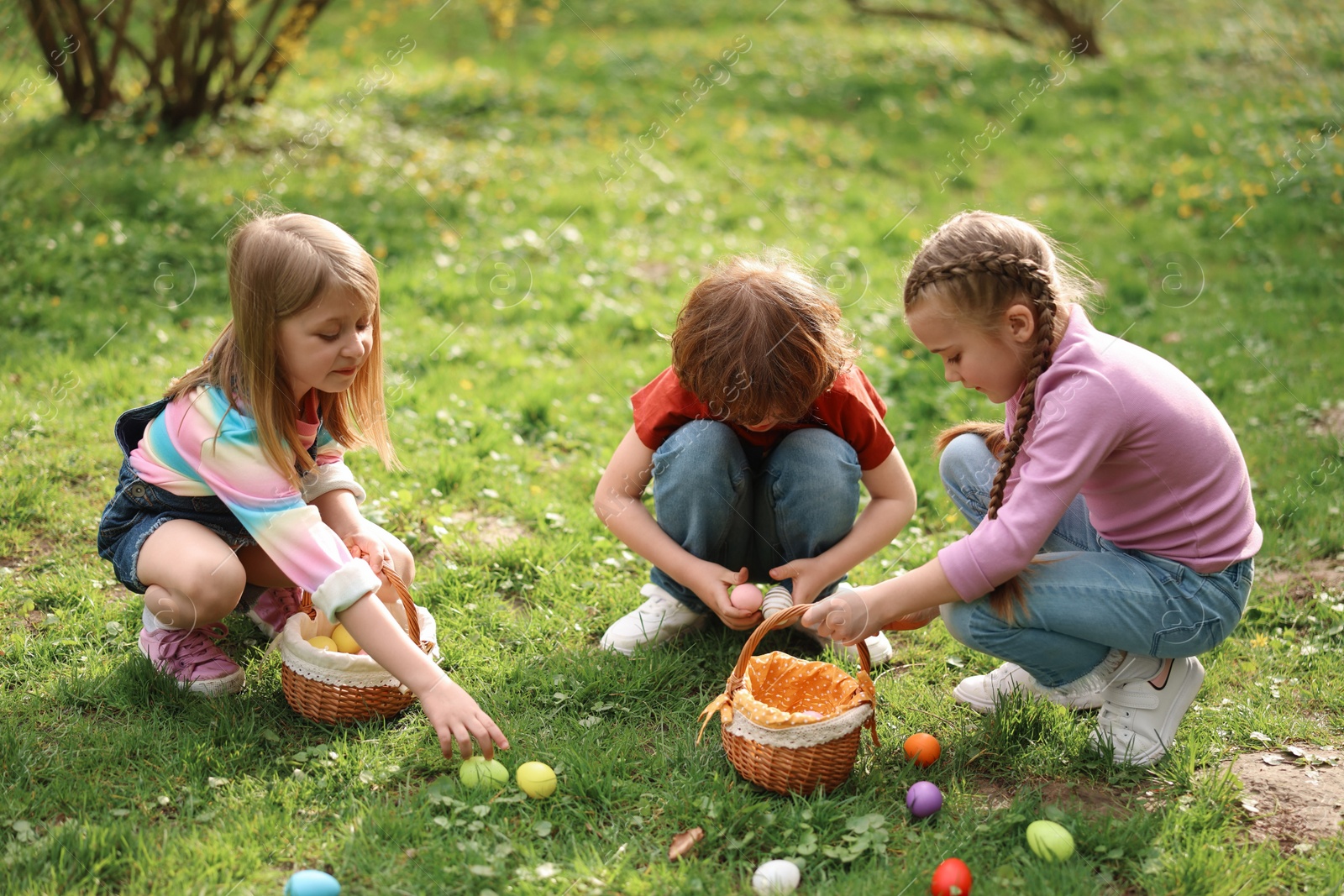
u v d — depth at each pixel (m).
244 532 2.33
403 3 11.28
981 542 2.00
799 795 1.99
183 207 5.52
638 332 4.77
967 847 1.88
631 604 2.77
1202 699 2.38
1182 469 2.02
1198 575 2.07
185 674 2.27
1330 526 3.16
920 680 2.47
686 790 2.02
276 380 2.13
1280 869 1.84
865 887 1.77
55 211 5.30
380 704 2.19
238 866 1.81
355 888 1.78
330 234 2.13
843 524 2.41
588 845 1.88
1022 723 2.22
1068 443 1.97
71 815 1.92
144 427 2.35
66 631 2.50
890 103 8.71
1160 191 6.70
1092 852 1.89
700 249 5.73
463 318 4.77
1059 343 2.04
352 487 2.46
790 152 7.54
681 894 1.76
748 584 2.41
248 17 9.13
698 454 2.34
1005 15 12.05
